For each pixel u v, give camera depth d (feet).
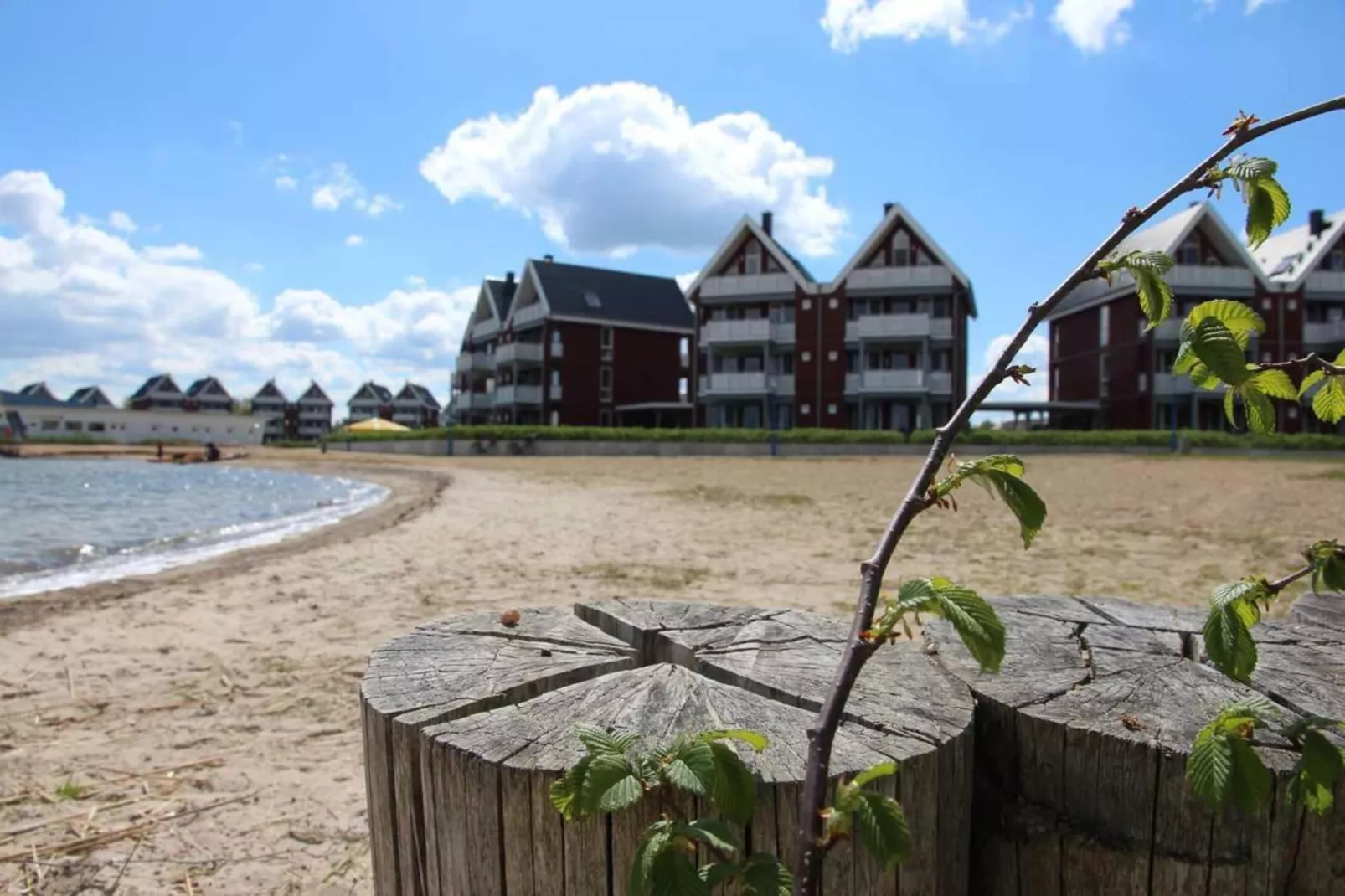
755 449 123.95
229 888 9.87
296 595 26.16
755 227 147.54
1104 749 5.92
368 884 9.94
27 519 56.80
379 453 163.32
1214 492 57.06
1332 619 8.98
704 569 30.19
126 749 13.96
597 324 174.91
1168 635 8.12
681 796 4.98
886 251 141.28
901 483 71.46
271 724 15.07
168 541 43.88
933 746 5.59
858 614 4.08
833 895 5.18
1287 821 5.57
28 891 9.80
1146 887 5.78
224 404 376.89
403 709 6.14
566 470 94.73
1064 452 111.96
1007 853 6.31
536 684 6.71
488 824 5.35
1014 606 9.10
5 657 19.33
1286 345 130.52
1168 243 131.34
